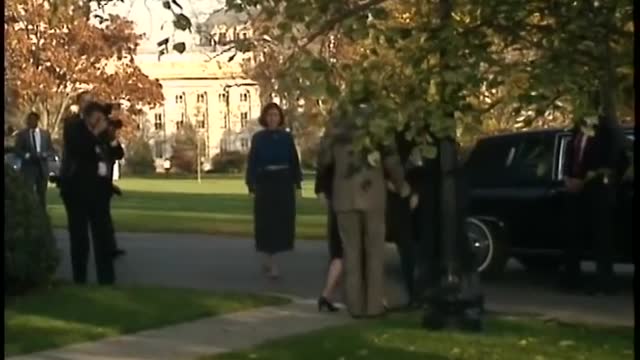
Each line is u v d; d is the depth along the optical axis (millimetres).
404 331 11750
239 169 94125
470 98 7879
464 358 10453
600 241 15000
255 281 16578
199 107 93562
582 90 7891
